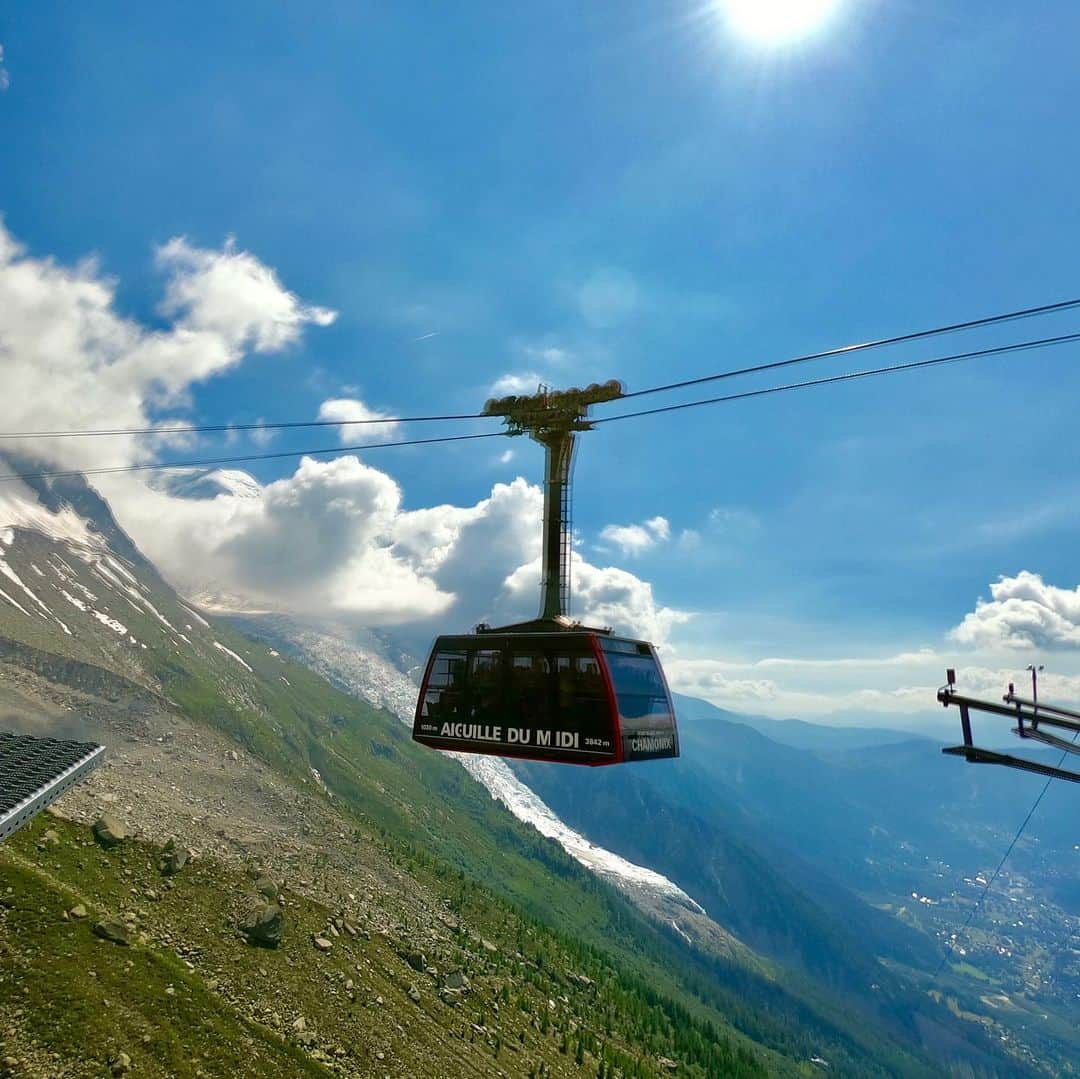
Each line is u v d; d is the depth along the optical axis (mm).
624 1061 179375
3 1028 73812
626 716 33312
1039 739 24703
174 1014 88188
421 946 171250
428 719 38469
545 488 36500
